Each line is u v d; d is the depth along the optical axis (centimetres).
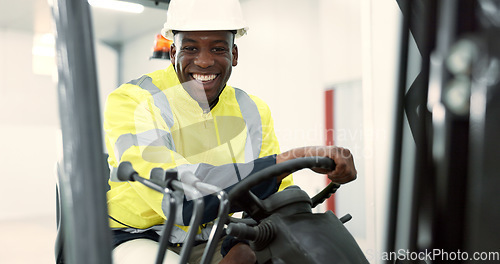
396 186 61
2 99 515
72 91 45
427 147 57
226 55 113
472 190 51
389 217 62
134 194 110
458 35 47
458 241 55
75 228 44
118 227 114
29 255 345
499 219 51
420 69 61
